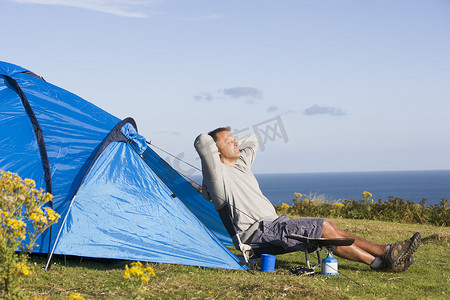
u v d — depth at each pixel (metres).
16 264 3.72
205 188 6.29
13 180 4.07
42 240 5.63
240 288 4.61
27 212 3.98
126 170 6.25
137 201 6.10
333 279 5.36
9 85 6.60
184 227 6.11
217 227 8.08
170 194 6.28
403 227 11.02
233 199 6.02
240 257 6.71
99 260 5.96
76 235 5.68
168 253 5.90
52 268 5.47
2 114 6.32
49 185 5.94
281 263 6.48
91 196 5.93
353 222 11.56
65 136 6.33
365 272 5.89
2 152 6.07
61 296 4.25
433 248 7.95
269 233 5.88
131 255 5.78
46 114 6.43
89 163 6.13
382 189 174.75
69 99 6.73
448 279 5.62
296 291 4.46
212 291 4.57
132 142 6.47
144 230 5.96
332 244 5.46
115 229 5.85
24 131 6.28
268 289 4.50
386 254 5.84
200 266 5.85
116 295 4.38
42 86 6.70
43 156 6.13
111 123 6.63
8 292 3.74
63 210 5.75
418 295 4.80
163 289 4.59
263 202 6.15
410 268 6.21
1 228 3.75
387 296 4.72
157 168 7.41
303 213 14.15
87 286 4.71
